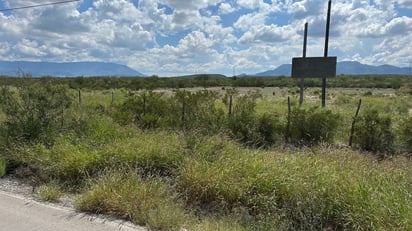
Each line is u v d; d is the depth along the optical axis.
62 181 4.82
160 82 53.28
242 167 4.38
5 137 6.19
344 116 10.02
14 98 6.65
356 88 73.62
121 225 3.34
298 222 3.48
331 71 17.41
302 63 18.23
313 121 8.27
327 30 17.53
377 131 7.60
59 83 7.72
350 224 3.25
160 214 3.42
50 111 6.84
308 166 4.41
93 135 6.39
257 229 3.25
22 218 3.47
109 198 3.77
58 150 5.46
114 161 4.98
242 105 9.64
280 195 3.80
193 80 64.94
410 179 4.24
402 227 2.92
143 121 8.58
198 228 3.27
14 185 4.75
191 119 8.95
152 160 5.02
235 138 7.37
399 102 21.55
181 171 4.53
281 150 6.66
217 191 3.99
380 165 5.05
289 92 44.62
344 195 3.47
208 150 5.25
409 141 7.28
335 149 6.22
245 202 3.85
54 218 3.49
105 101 15.46
